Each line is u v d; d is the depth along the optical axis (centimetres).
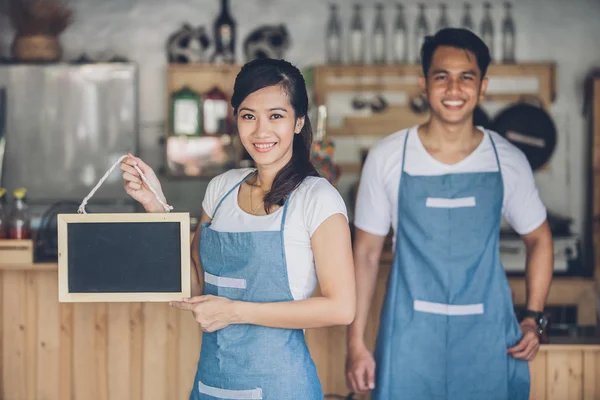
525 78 518
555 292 408
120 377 327
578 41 528
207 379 212
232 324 208
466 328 266
